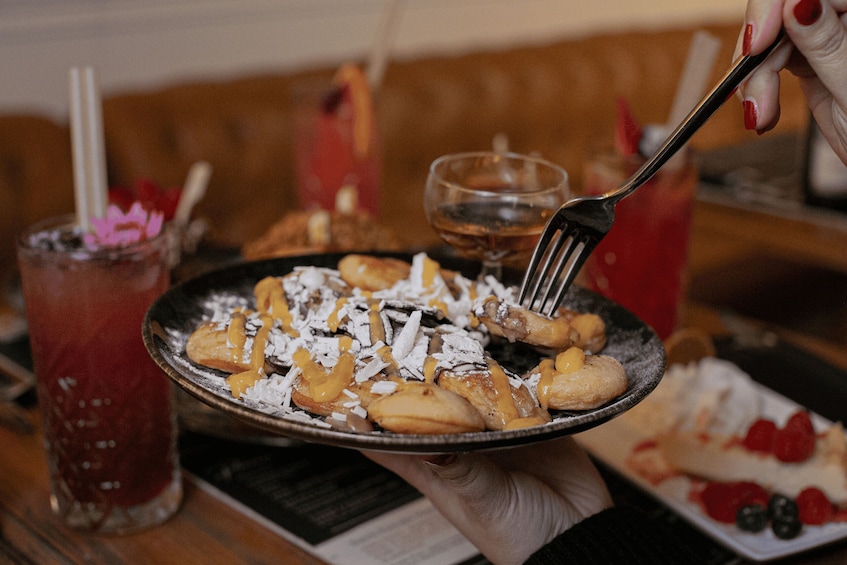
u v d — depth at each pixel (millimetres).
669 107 3121
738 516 885
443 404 610
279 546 869
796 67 847
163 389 877
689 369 1118
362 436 570
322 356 688
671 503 917
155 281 870
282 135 2195
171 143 2068
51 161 1881
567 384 679
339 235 1146
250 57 2672
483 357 694
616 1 3643
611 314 831
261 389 666
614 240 1195
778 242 1790
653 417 1044
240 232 2156
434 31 3098
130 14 2383
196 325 799
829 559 864
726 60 3242
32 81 2281
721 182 2037
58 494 891
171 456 900
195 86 2215
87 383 834
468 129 2578
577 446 913
